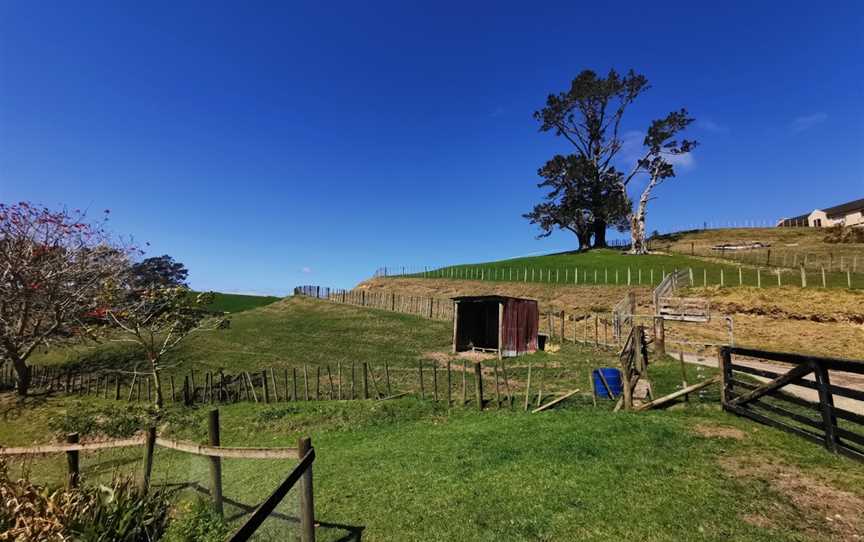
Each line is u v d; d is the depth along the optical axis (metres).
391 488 7.84
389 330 33.97
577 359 22.22
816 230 66.75
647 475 7.12
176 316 20.42
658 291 32.12
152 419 15.84
